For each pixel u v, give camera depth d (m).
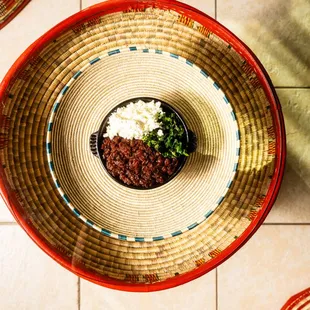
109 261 0.85
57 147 0.86
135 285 0.82
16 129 0.85
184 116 0.86
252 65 0.84
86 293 1.09
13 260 1.08
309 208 1.09
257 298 1.09
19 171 0.84
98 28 0.85
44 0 1.08
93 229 0.86
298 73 1.08
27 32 1.08
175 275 0.84
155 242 0.86
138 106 0.82
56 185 0.84
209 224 0.86
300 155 1.08
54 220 0.85
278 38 1.09
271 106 0.84
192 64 0.83
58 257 0.83
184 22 0.85
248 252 1.09
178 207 0.86
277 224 1.09
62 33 0.85
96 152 0.83
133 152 0.81
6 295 1.09
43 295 1.09
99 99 0.86
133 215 0.86
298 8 1.09
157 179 0.82
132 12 0.84
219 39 0.85
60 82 0.86
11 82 0.83
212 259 0.83
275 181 0.84
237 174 0.86
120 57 0.85
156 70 0.86
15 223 1.08
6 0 1.05
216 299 1.09
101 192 0.86
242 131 0.86
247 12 1.09
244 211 0.86
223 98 0.84
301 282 1.09
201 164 0.86
